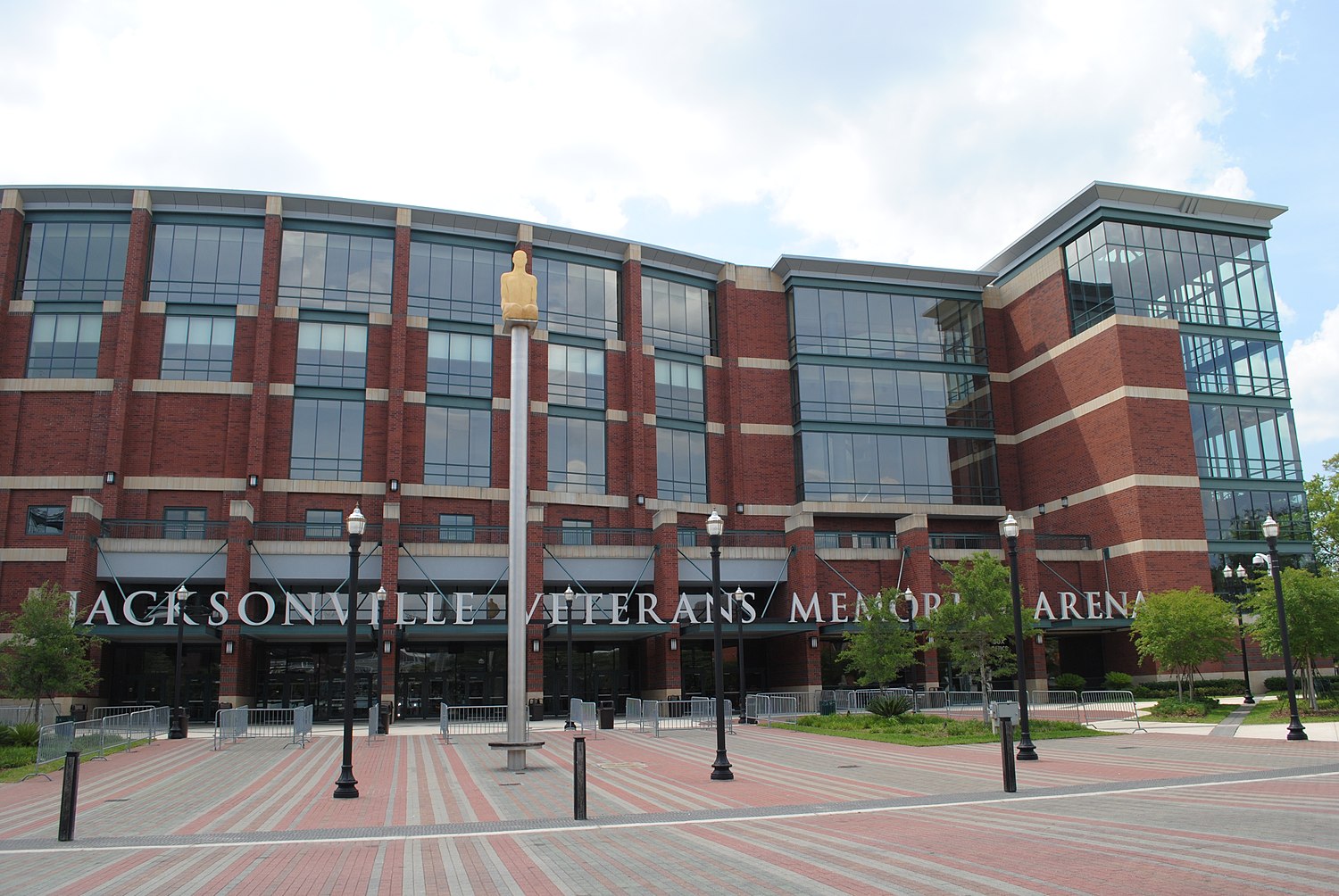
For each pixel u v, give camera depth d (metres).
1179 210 51.25
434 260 48.19
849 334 53.91
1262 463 49.28
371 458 44.94
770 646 49.41
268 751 27.52
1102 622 45.03
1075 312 51.47
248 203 45.69
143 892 9.59
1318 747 22.86
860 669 36.34
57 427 42.38
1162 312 49.75
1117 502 47.62
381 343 46.25
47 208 44.59
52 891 9.71
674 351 52.06
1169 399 47.94
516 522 21.86
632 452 48.62
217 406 43.81
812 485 51.03
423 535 44.41
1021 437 54.91
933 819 13.33
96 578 39.44
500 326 48.28
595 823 13.64
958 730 29.30
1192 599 35.81
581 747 14.27
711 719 38.84
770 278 54.50
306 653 43.25
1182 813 13.24
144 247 44.16
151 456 42.72
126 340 42.69
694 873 10.01
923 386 54.41
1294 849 10.41
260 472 42.62
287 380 44.56
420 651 44.06
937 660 46.59
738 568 46.66
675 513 45.16
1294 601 31.97
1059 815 13.37
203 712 41.66
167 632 37.41
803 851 11.08
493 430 47.09
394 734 34.34
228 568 39.03
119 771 22.20
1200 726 29.75
